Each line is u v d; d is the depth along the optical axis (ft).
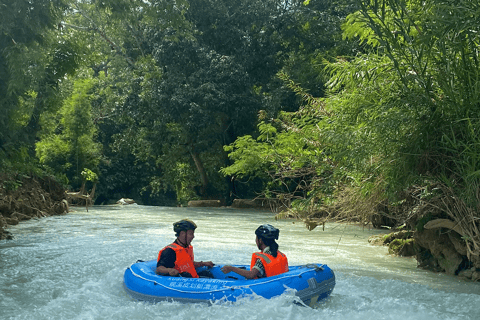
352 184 26.94
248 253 32.76
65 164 98.58
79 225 54.34
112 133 143.33
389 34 20.92
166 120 98.32
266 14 97.71
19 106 41.70
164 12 62.80
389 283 21.95
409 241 33.17
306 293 16.97
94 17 91.61
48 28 41.75
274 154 34.78
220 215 75.77
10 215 57.16
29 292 20.97
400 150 22.79
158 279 18.63
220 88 93.97
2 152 40.91
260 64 101.71
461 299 18.99
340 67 25.77
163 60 93.97
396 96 22.97
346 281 22.34
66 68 44.68
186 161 117.19
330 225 54.08
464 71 20.52
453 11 18.66
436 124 21.88
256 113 96.63
